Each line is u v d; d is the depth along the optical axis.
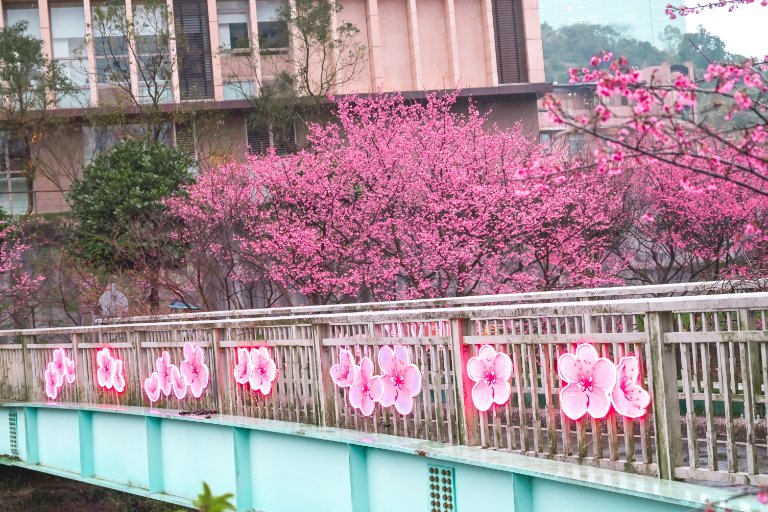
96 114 29.11
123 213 23.75
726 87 4.50
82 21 34.00
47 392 13.46
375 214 19.03
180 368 10.52
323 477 8.11
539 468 5.88
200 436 9.86
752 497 4.79
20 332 14.06
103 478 11.80
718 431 7.83
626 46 69.25
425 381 7.28
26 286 25.06
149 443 10.54
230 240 21.05
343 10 34.44
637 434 7.61
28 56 30.05
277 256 19.66
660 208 20.11
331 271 19.92
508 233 17.91
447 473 6.76
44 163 30.34
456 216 18.44
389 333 8.60
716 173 4.76
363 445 7.37
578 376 5.92
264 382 9.23
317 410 8.54
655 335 5.39
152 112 29.33
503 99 34.12
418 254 18.91
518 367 6.47
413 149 19.30
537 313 6.14
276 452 8.79
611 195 19.52
